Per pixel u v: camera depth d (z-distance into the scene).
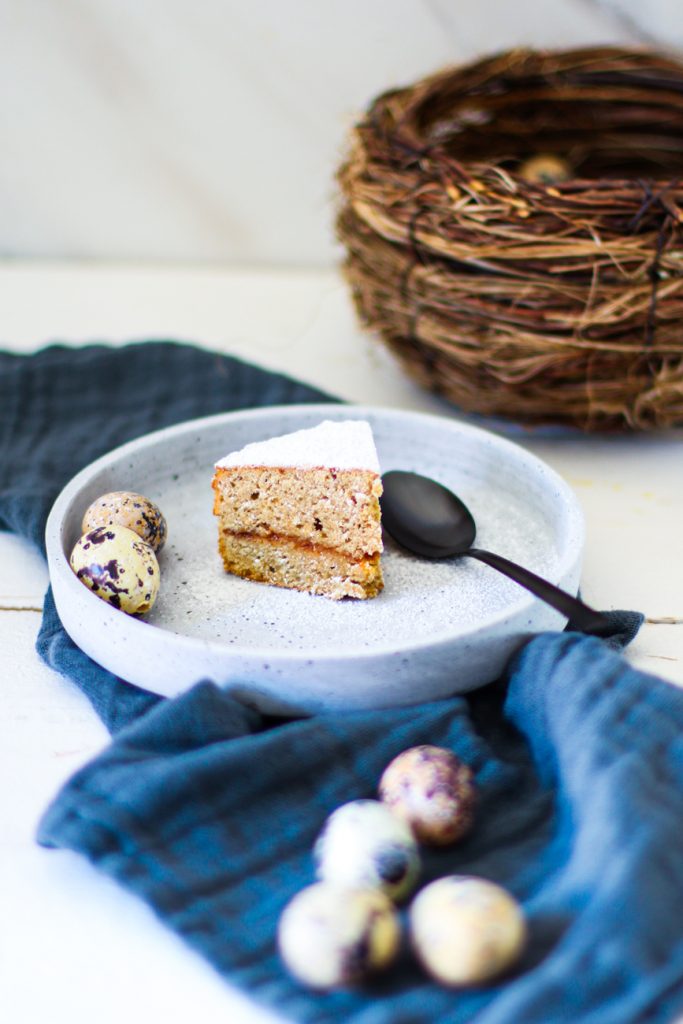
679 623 0.58
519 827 0.47
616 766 0.45
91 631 0.53
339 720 0.49
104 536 0.55
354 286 0.76
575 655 0.50
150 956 0.44
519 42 0.96
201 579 0.59
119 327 0.92
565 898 0.43
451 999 0.42
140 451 0.64
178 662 0.51
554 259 0.64
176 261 1.10
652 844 0.43
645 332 0.65
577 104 0.85
